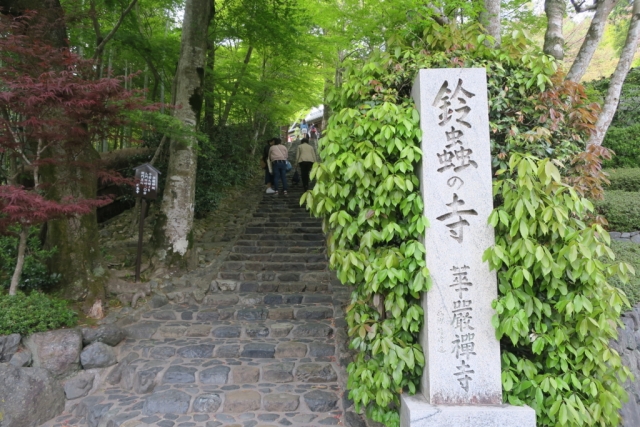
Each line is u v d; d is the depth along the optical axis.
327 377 3.85
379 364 2.91
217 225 8.31
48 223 5.06
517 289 2.68
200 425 3.20
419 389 2.90
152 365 3.96
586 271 2.54
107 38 5.70
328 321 4.89
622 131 8.31
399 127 2.82
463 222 2.80
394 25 5.78
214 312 5.00
